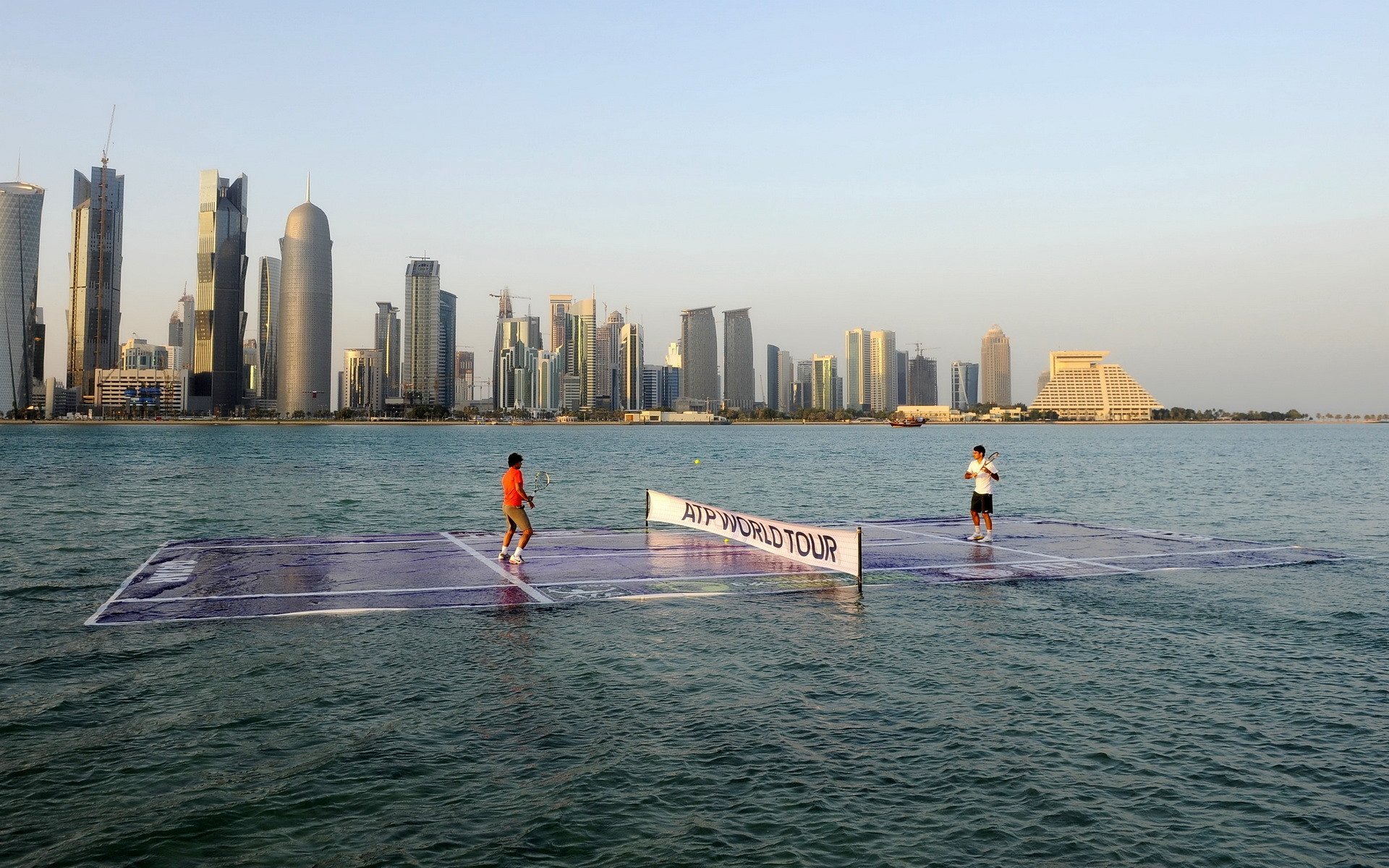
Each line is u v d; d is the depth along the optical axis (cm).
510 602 1435
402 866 612
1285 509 3369
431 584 1588
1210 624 1300
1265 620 1327
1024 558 1914
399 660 1096
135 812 688
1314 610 1398
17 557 2014
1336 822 678
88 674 1036
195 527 2747
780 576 1681
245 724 877
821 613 1366
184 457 8769
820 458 9138
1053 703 949
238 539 2195
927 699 959
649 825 673
